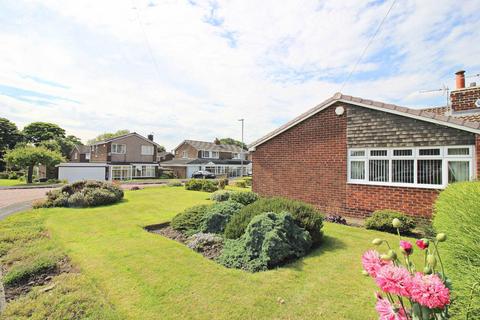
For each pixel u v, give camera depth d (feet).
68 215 30.63
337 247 17.60
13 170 127.44
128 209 34.55
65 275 13.53
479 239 6.12
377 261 5.22
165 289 11.75
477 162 21.18
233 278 12.83
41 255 16.48
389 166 26.25
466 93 29.91
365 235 20.61
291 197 34.24
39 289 12.17
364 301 10.62
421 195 23.98
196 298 10.98
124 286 12.08
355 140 28.58
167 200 43.60
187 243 19.13
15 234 21.72
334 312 9.89
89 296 11.22
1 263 15.66
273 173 36.42
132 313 9.96
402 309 4.95
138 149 132.16
